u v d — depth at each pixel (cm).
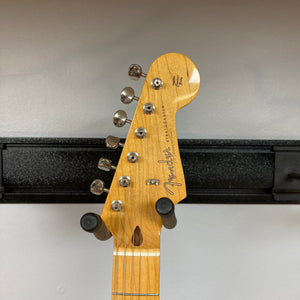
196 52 85
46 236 89
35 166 84
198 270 89
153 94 61
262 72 85
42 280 89
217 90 86
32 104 86
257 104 86
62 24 84
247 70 85
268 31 84
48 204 88
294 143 84
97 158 84
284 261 89
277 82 86
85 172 85
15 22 84
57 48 85
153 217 62
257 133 87
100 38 85
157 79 60
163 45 85
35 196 85
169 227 59
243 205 88
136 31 84
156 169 62
